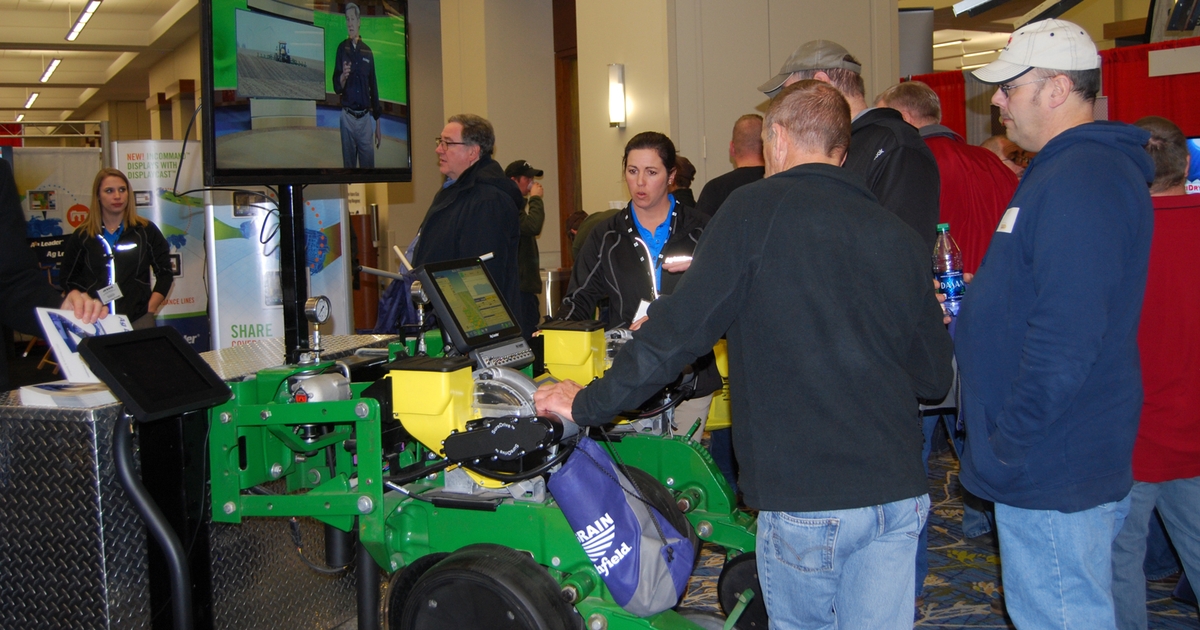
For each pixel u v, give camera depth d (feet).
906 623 5.68
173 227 18.94
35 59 56.08
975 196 12.00
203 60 7.47
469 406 6.66
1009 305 6.07
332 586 9.12
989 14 23.48
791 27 23.18
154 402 6.05
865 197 5.69
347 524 7.01
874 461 5.26
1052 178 5.80
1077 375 5.48
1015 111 6.39
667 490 8.10
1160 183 8.78
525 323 14.38
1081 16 31.40
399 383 6.57
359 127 9.72
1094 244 5.52
